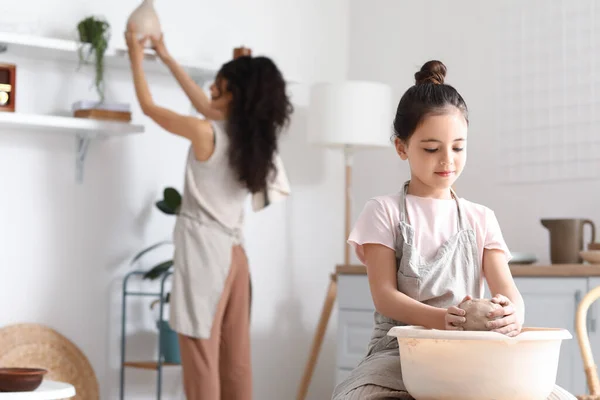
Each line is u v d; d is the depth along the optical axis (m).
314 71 4.45
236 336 3.09
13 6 3.54
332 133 3.95
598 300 2.91
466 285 1.42
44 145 3.62
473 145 3.98
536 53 3.76
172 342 3.62
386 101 4.04
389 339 1.42
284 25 4.35
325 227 4.45
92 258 3.71
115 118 3.55
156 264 3.87
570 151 3.61
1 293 3.51
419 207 1.44
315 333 4.09
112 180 3.77
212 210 2.99
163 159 3.90
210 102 3.27
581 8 3.60
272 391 4.21
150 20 3.21
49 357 3.57
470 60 4.04
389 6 4.41
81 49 3.45
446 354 1.11
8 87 3.37
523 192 3.77
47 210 3.62
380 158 4.40
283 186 3.22
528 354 1.10
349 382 1.35
